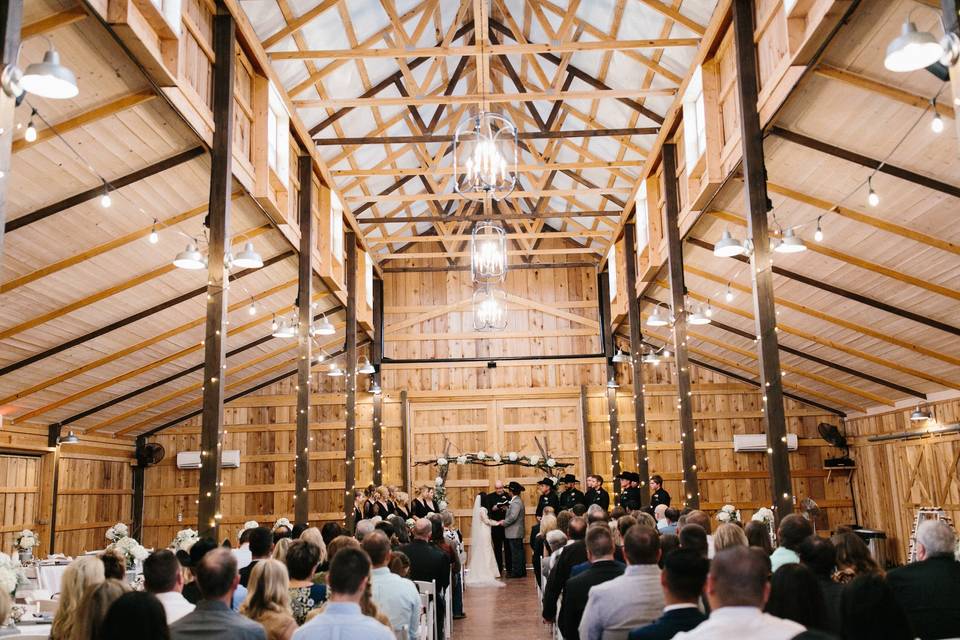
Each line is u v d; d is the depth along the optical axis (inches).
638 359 516.7
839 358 485.1
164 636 86.9
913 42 163.9
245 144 329.7
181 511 611.8
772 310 269.4
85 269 329.1
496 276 421.7
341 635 112.3
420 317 653.9
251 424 632.4
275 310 491.2
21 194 266.7
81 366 414.0
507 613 399.9
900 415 518.9
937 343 403.5
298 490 393.7
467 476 634.2
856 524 591.5
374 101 380.5
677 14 339.3
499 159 307.0
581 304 657.0
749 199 278.1
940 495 466.6
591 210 575.5
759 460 624.7
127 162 276.1
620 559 223.1
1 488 430.9
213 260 271.6
